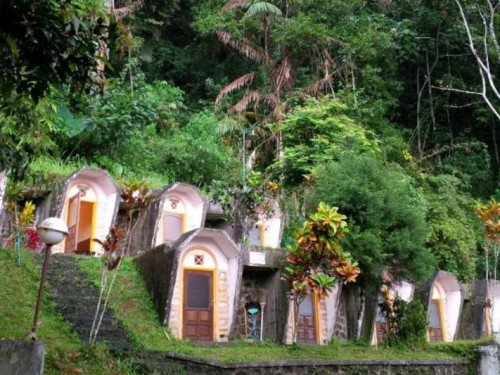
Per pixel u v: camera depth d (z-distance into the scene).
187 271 8.78
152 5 19.39
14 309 7.14
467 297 12.95
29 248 9.79
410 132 18.77
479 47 17.38
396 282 9.47
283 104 16.86
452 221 14.14
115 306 8.15
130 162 14.16
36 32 3.79
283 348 8.09
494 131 19.44
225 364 6.30
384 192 9.36
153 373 6.07
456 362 8.81
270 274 9.54
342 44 17.56
